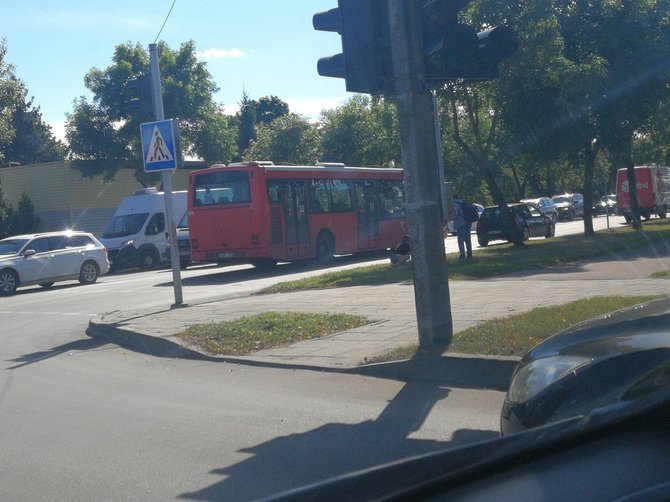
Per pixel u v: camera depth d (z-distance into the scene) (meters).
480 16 23.23
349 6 8.75
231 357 10.39
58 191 48.12
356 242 28.56
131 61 49.09
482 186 44.78
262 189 24.36
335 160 55.59
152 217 31.84
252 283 21.08
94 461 6.30
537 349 5.36
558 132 26.05
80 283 25.38
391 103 27.03
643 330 5.02
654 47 26.03
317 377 9.01
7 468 6.22
